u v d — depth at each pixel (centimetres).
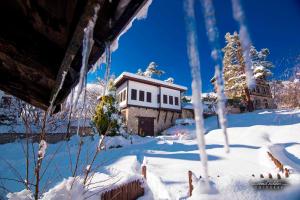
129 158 1134
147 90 2416
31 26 175
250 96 3114
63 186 331
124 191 566
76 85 230
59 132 1606
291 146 1327
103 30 160
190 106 2850
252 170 887
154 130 2388
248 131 1878
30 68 224
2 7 159
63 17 151
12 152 1208
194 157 1186
